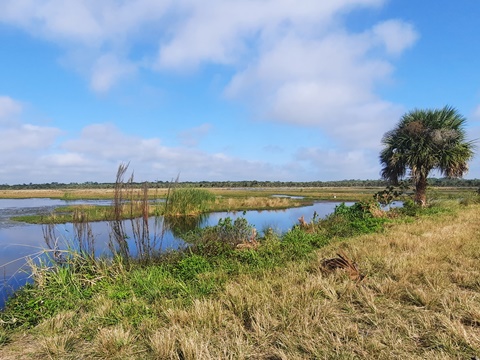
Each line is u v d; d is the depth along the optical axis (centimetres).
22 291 633
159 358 357
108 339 390
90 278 670
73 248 827
